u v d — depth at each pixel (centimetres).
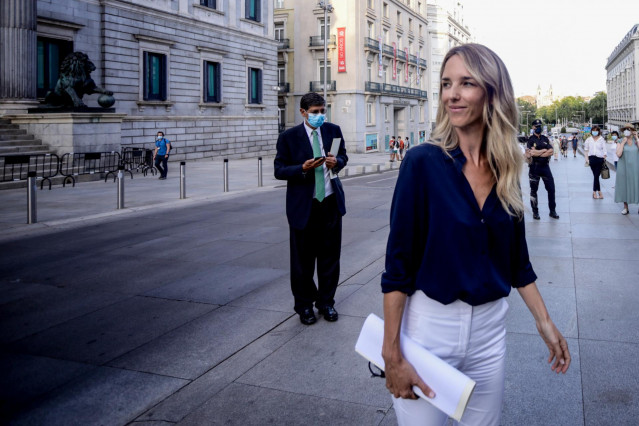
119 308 555
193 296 593
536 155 1027
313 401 349
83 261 766
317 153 489
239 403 349
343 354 424
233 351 437
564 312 505
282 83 5350
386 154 5191
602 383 361
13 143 1948
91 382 385
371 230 970
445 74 187
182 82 3175
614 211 1129
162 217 1167
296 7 5216
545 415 323
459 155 184
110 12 2692
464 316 185
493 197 186
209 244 874
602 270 654
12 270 716
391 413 331
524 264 204
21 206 1306
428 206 184
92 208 1273
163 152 2106
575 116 19188
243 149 3759
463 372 194
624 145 1072
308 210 482
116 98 2748
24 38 2197
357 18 5059
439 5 8712
